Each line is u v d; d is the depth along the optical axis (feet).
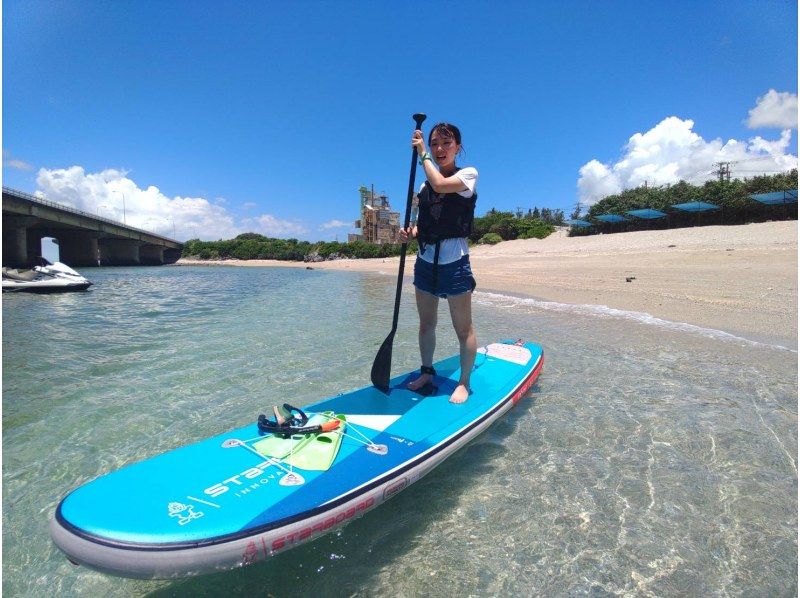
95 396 14.78
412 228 11.50
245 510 6.52
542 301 36.06
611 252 76.95
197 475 7.27
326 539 7.71
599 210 132.57
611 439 11.21
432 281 10.92
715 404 13.09
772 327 21.91
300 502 6.81
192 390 15.33
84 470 10.11
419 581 6.79
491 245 140.15
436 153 10.86
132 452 10.94
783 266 41.37
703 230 88.74
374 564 7.14
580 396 14.10
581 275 51.29
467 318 11.11
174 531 5.98
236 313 33.99
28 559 7.39
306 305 39.47
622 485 9.23
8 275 49.52
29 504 8.85
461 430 9.78
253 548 6.18
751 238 66.69
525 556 7.30
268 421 8.79
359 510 7.37
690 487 9.09
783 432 11.22
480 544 7.59
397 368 17.62
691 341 20.27
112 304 40.68
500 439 11.30
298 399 14.34
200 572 5.91
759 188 97.35
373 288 61.41
